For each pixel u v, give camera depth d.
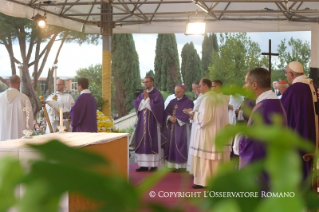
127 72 20.22
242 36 20.19
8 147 3.10
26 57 17.73
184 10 10.14
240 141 2.95
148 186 0.26
